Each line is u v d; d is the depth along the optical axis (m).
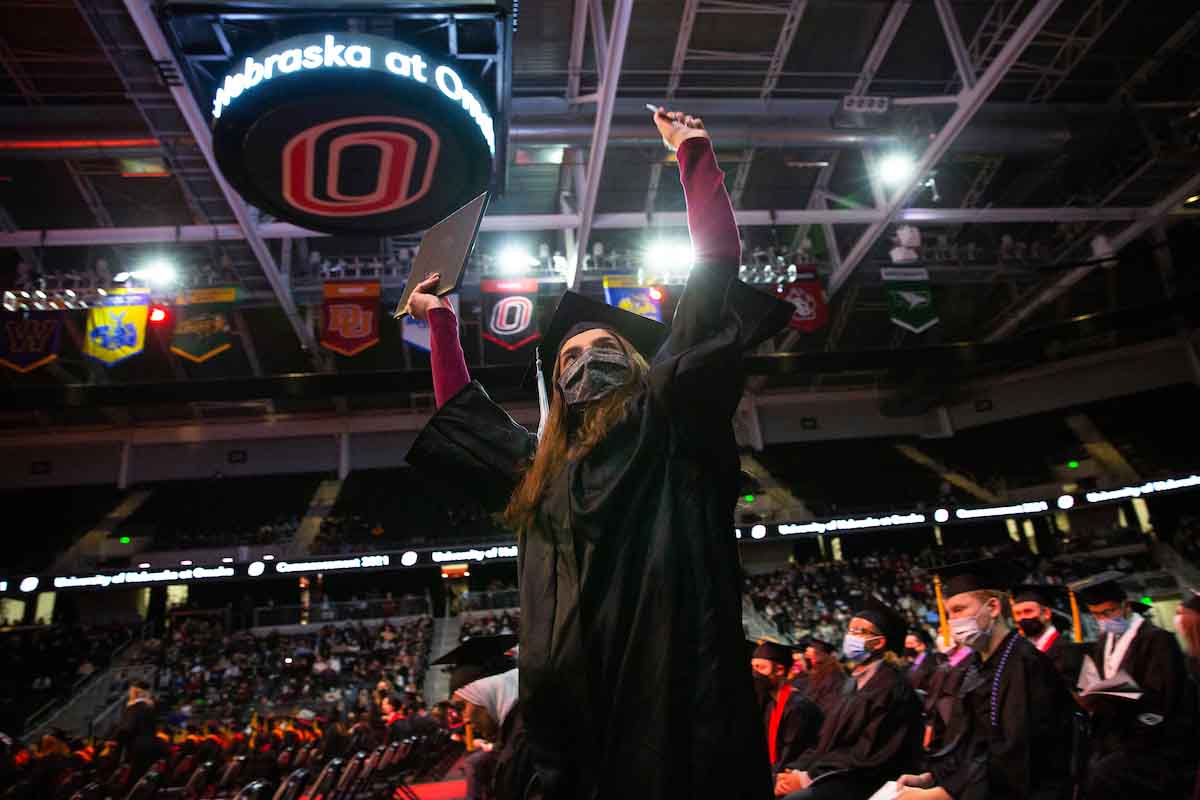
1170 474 21.16
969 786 3.70
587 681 1.13
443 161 8.10
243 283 22.47
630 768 1.06
